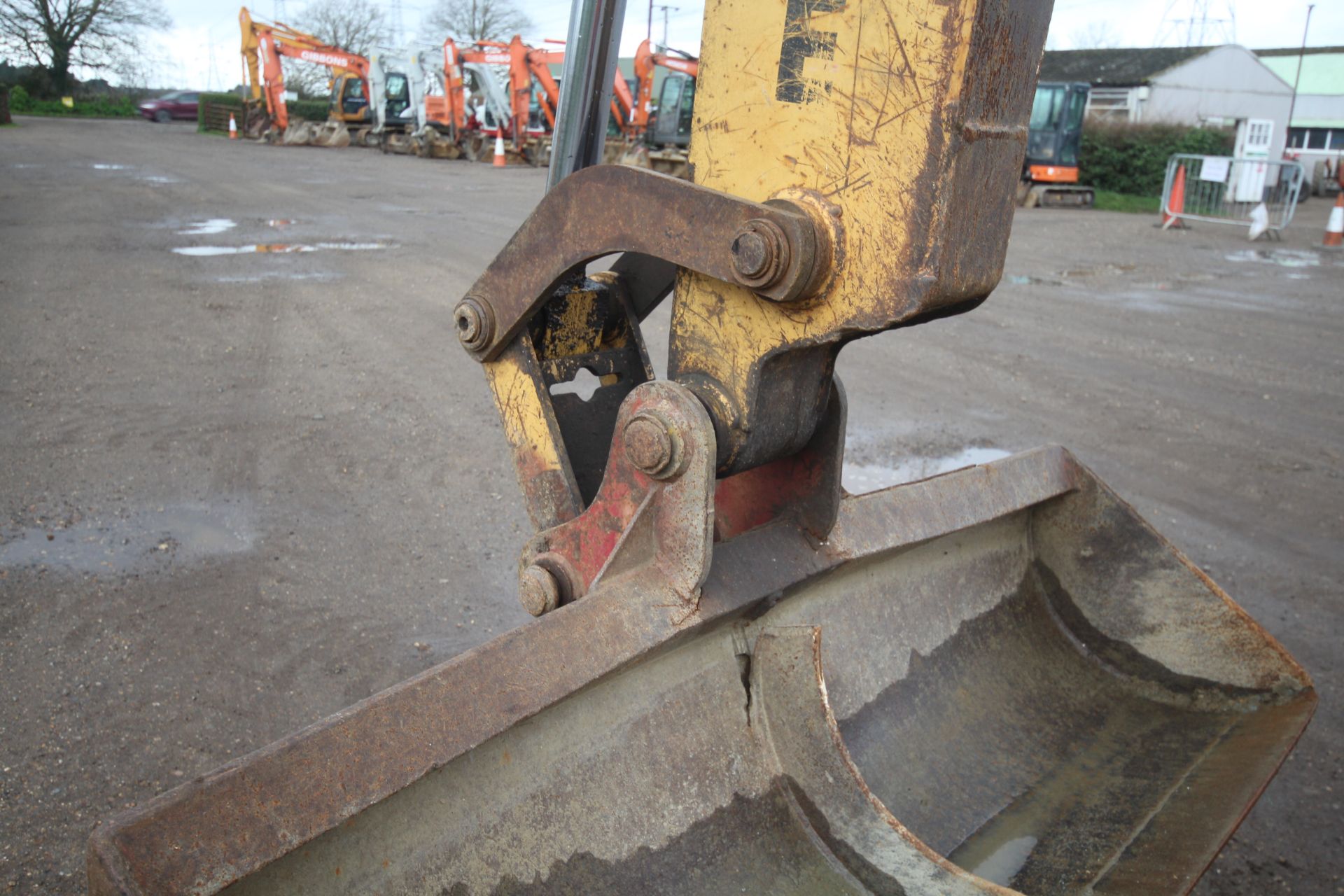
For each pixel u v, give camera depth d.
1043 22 1.49
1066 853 1.97
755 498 2.10
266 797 1.17
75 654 3.11
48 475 4.38
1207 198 19.06
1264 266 12.38
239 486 4.39
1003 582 2.65
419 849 1.37
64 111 45.62
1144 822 2.00
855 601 2.24
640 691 1.72
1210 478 4.92
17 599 3.40
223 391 5.62
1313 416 5.94
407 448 4.92
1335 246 14.84
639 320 2.27
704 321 1.70
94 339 6.52
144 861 1.06
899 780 2.12
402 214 13.79
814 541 2.03
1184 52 38.25
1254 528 4.38
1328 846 2.52
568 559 1.84
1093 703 2.51
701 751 1.76
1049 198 22.41
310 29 54.44
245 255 9.87
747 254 1.50
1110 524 2.61
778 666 1.83
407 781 1.29
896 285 1.46
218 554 3.79
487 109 27.48
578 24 2.18
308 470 4.61
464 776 1.44
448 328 7.20
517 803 1.50
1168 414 5.91
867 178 1.48
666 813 1.68
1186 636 2.48
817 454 1.99
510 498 4.42
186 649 3.17
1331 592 3.80
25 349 6.21
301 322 7.21
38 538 3.83
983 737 2.32
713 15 1.62
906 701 2.27
